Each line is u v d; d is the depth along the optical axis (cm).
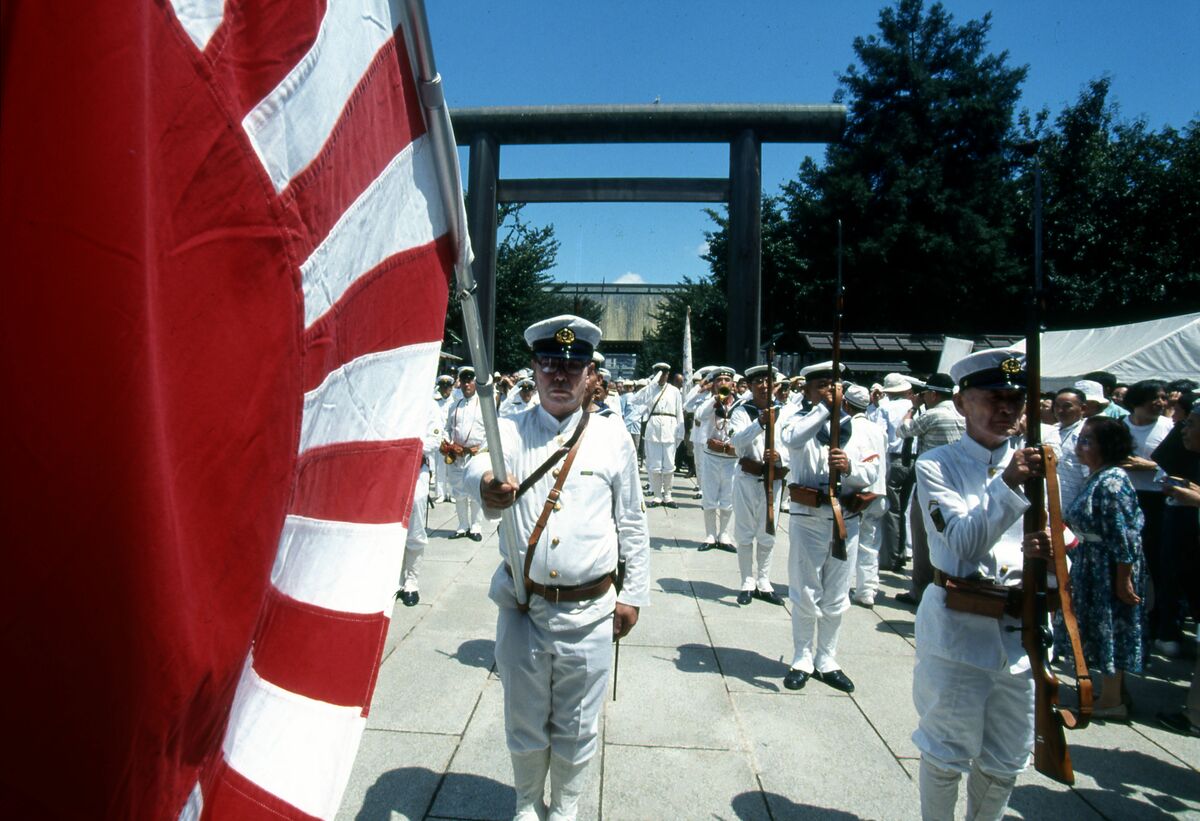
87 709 67
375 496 124
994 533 255
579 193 1129
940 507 275
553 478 279
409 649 502
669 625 578
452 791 332
